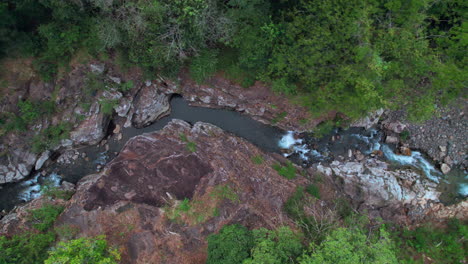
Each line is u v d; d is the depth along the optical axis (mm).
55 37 17875
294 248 13172
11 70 18703
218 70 20109
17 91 19203
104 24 16250
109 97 21172
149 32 15992
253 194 18531
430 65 14148
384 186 20688
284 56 16250
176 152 19375
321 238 15523
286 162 21594
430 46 16656
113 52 19719
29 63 18922
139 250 17094
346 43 14086
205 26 15320
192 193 18203
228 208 17578
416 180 21453
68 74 20078
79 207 18219
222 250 13281
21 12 16203
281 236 13914
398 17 14000
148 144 19969
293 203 18500
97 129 21328
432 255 18359
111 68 20734
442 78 13695
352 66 14250
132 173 18766
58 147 21281
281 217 17109
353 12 13578
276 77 18672
